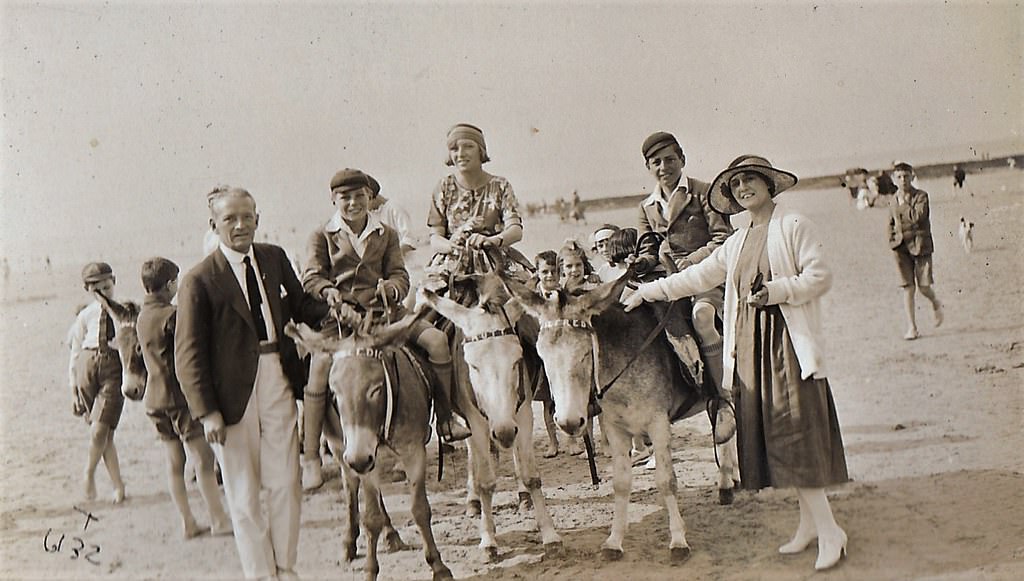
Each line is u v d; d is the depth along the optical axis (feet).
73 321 15.03
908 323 15.34
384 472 12.34
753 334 11.68
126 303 14.30
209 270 11.43
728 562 12.29
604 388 11.64
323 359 11.35
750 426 11.68
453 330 12.16
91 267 14.53
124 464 14.42
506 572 12.15
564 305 11.01
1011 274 15.30
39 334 14.96
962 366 15.16
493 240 12.72
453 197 13.56
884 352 15.33
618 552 12.16
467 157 13.34
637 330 11.88
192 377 11.15
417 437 11.44
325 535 13.46
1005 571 12.63
